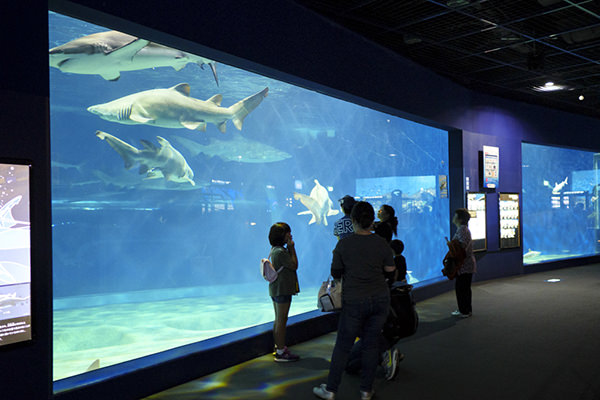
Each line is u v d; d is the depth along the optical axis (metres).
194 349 4.35
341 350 3.60
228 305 15.68
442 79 9.95
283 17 5.65
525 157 46.25
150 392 3.79
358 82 7.21
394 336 4.09
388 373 4.12
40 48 3.10
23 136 2.97
